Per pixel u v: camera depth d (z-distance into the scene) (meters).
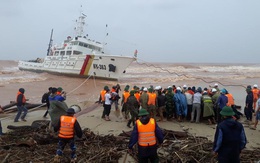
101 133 9.57
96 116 12.73
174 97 11.77
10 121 11.58
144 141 5.16
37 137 7.96
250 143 8.45
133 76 40.66
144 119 5.24
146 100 11.24
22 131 9.09
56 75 35.41
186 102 11.74
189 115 11.98
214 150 4.81
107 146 7.60
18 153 6.82
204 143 7.57
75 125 6.25
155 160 5.31
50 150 7.09
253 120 12.00
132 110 10.41
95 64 29.80
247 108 11.70
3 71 45.31
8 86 24.34
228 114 4.78
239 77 40.59
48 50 40.59
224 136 4.69
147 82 30.78
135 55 27.83
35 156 6.67
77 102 17.09
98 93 21.83
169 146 7.29
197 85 28.31
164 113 12.65
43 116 12.52
